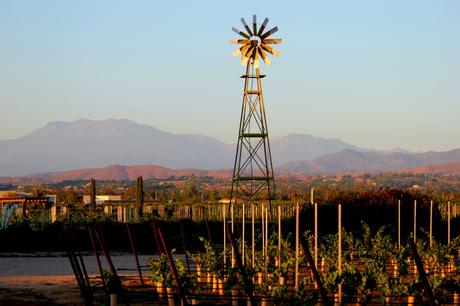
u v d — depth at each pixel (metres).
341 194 72.44
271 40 67.19
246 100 68.06
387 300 30.50
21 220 65.81
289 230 62.28
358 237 58.22
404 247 43.38
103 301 31.47
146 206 95.62
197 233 63.47
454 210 72.69
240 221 68.81
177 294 29.98
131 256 53.66
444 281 30.81
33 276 40.78
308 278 30.05
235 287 32.50
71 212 76.19
